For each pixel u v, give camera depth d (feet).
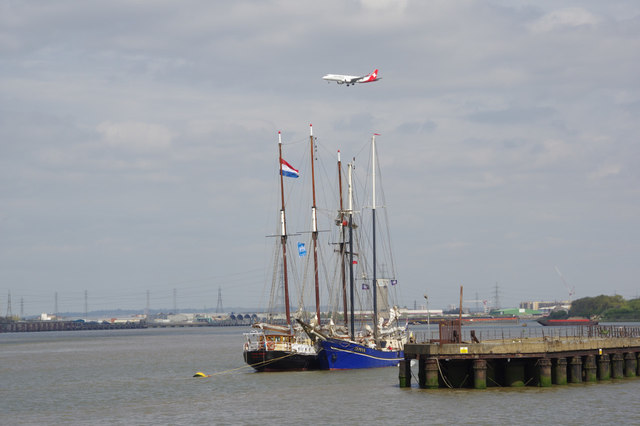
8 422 261.85
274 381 353.72
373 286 428.97
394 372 375.45
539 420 233.14
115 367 501.97
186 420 254.06
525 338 312.29
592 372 309.01
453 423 231.30
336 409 263.49
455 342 297.74
